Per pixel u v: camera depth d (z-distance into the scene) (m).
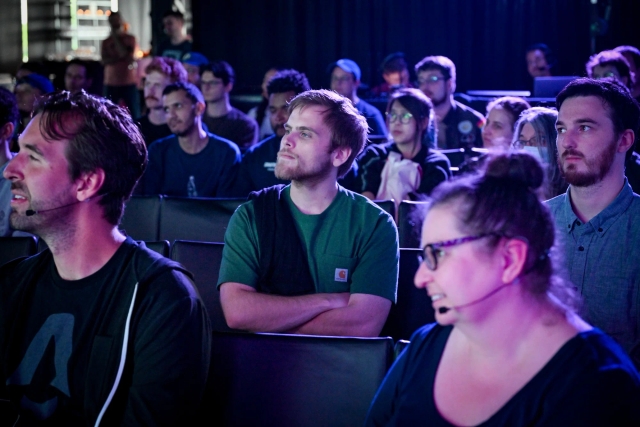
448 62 4.81
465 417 1.16
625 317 1.92
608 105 1.91
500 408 1.14
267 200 2.14
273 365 1.66
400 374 1.30
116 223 1.54
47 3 10.73
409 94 3.51
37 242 2.35
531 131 2.40
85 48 10.81
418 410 1.22
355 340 1.64
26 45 10.73
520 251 1.12
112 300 1.49
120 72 8.26
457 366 1.21
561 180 2.35
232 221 2.14
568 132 1.94
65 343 1.49
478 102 5.55
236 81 8.55
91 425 1.46
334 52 8.41
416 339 1.31
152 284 1.48
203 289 2.36
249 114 6.14
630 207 1.94
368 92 7.21
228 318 2.05
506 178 1.15
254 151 3.97
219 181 3.96
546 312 1.15
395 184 3.46
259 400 1.65
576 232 1.98
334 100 2.09
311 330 2.04
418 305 2.22
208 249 2.38
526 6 8.24
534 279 1.14
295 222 2.11
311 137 2.05
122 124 1.54
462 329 1.16
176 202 3.00
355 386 1.61
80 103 1.51
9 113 2.79
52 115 1.49
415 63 8.42
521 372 1.14
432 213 1.15
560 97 2.01
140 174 1.58
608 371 1.10
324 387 1.63
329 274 2.10
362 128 2.13
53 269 1.55
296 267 2.09
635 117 1.92
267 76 5.92
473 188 1.14
